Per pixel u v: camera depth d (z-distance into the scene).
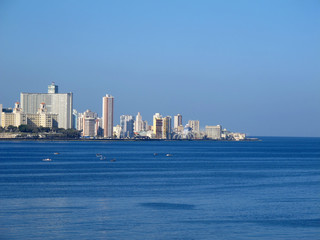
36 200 109.31
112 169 195.75
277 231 82.75
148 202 107.56
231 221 89.12
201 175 172.62
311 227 85.38
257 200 111.31
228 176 169.50
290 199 113.12
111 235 79.38
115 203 105.88
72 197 114.06
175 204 105.12
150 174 174.38
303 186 138.75
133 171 186.88
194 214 94.69
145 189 129.50
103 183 143.00
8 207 100.38
